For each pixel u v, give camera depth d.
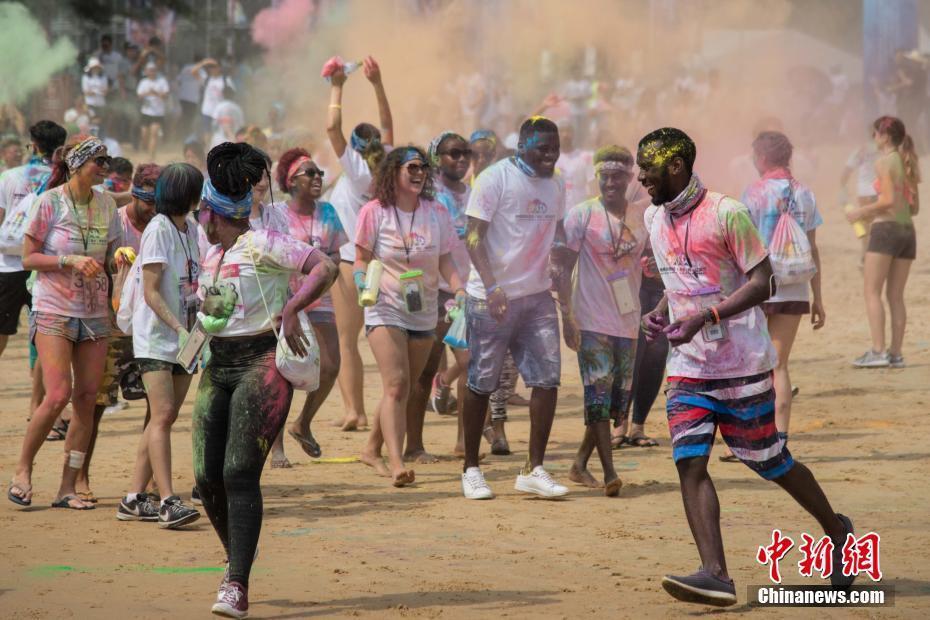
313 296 15.30
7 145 42.12
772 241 24.61
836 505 21.28
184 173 20.20
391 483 24.00
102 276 21.73
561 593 16.27
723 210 15.81
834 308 51.06
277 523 20.56
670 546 18.81
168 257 20.20
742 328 15.93
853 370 38.28
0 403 35.06
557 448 27.88
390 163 23.30
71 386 21.77
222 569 17.66
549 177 22.28
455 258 27.06
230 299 15.57
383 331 23.34
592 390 22.48
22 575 17.34
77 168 21.34
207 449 15.77
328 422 31.55
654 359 27.27
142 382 22.16
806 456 25.92
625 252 22.39
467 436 22.69
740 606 15.59
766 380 15.94
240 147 15.77
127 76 78.62
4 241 25.20
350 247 29.03
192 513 20.31
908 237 37.84
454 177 27.27
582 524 20.34
